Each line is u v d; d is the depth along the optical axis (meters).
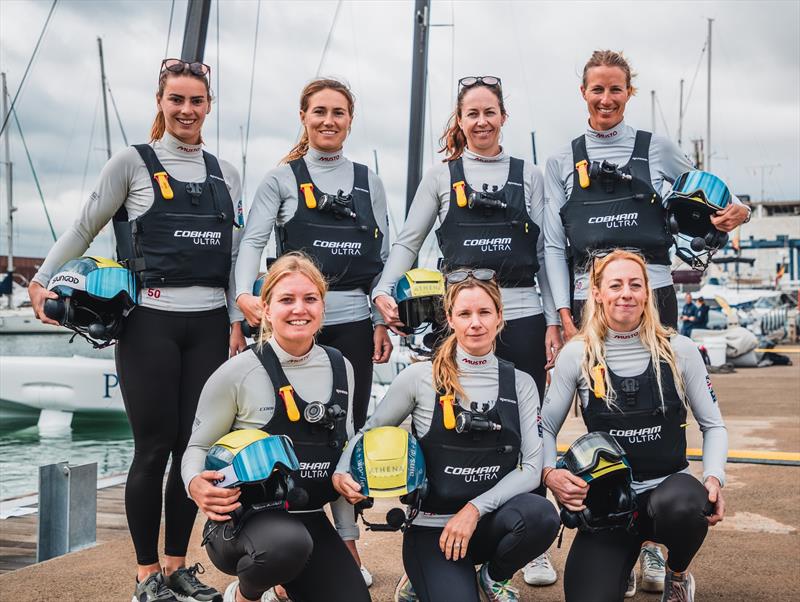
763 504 4.73
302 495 2.48
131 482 3.14
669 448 2.86
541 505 2.67
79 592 3.39
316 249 3.38
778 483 5.30
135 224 3.15
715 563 3.64
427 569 2.66
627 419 2.84
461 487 2.74
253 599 2.69
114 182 3.18
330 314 3.40
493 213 3.38
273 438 2.49
